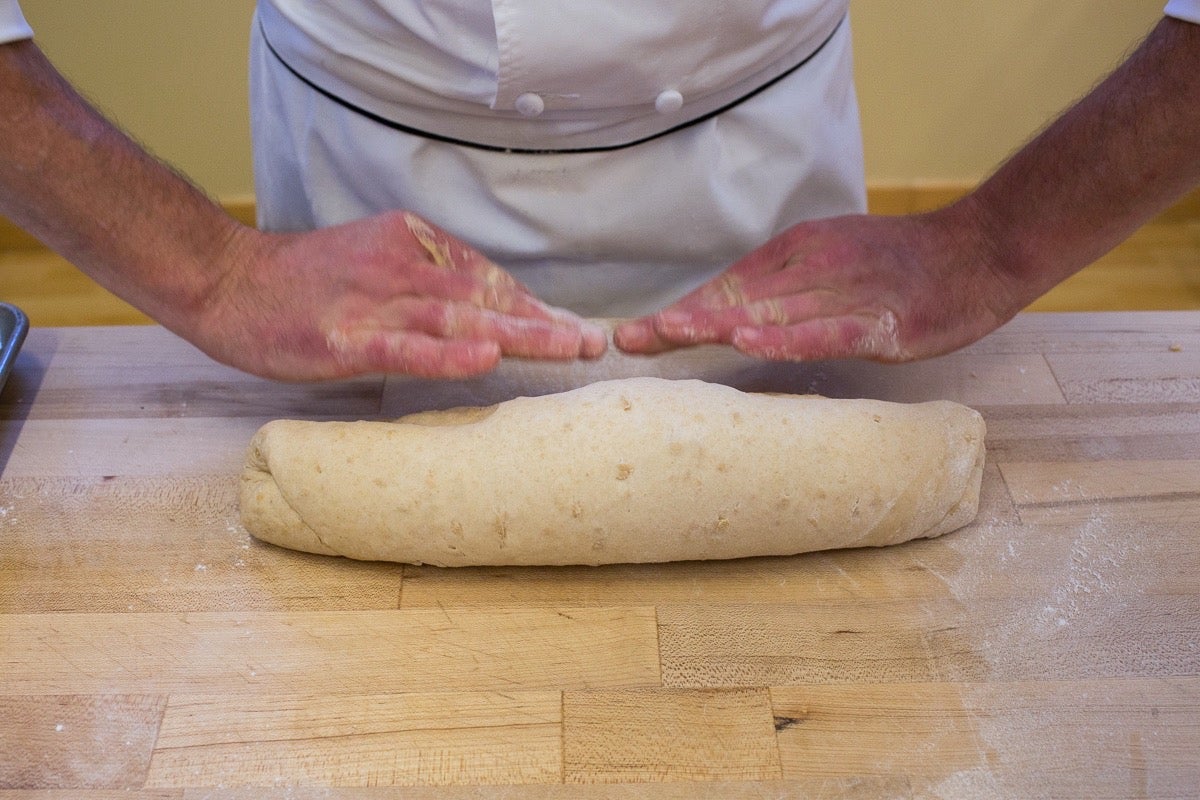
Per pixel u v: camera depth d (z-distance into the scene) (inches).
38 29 98.2
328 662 40.3
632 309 57.9
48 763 37.3
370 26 43.6
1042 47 105.0
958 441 44.3
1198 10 38.1
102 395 51.1
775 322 46.1
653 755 37.5
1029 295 47.7
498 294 45.5
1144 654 40.5
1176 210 121.6
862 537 43.2
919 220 49.3
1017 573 43.5
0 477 47.2
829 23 49.4
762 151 50.6
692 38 43.0
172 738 38.0
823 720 38.5
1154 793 36.4
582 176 49.2
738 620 41.8
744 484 41.8
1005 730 38.2
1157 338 54.1
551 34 40.8
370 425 44.4
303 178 52.8
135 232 42.2
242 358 45.5
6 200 40.1
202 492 46.7
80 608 42.1
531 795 36.4
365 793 36.5
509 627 41.5
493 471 41.8
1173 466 47.8
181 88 104.5
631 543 42.2
